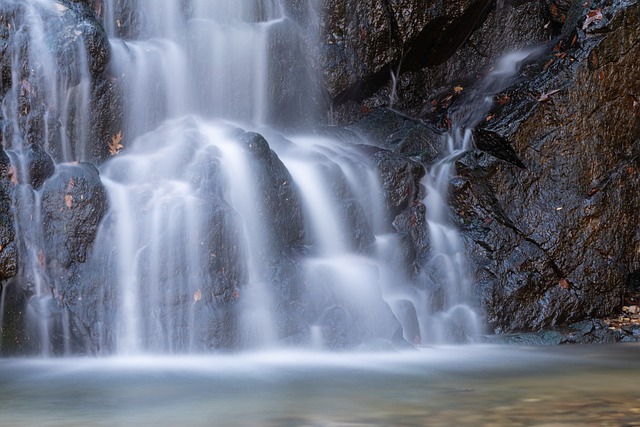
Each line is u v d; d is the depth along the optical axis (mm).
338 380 6172
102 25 9062
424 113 11250
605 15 10289
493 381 6172
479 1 11344
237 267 7660
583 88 10133
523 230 9875
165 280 7391
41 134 8211
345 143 10227
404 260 9180
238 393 5582
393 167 9500
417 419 4660
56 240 7473
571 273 9859
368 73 11055
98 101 8547
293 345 7625
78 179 7484
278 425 4527
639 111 10367
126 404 5191
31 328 7504
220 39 9898
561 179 10039
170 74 9367
